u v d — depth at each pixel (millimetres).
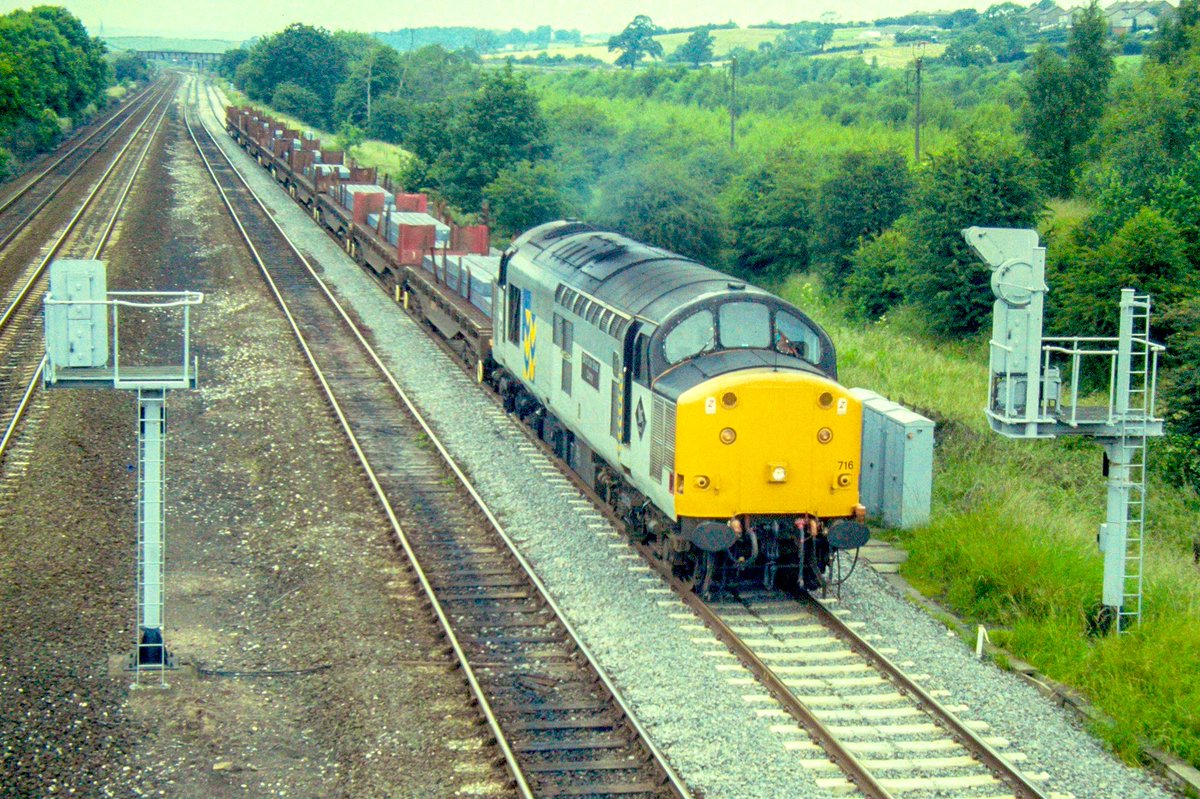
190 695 17141
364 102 139000
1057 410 20219
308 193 72688
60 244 57125
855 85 149750
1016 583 21125
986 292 48969
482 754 15664
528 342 30438
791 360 21141
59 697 16828
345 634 19375
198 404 33469
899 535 25281
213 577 21734
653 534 23016
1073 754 16141
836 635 19875
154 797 14500
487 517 25188
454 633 19656
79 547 22781
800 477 20266
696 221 64062
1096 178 59469
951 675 18484
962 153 51250
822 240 62688
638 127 93125
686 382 20344
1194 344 33250
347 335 43156
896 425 25547
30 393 32875
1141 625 19141
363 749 15734
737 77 155500
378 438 31234
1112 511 20109
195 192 79500
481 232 48562
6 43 99125
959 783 15195
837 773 15461
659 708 17031
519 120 77062
